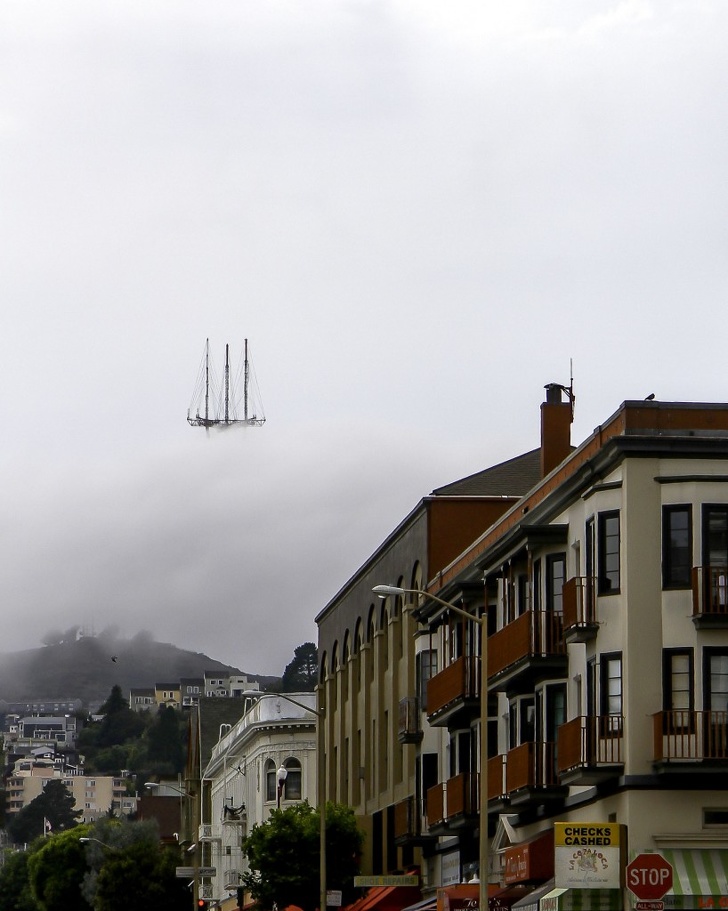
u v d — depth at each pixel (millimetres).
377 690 88875
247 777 122312
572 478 54719
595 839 48375
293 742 113938
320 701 108312
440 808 67688
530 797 55031
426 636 76500
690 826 48469
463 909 57906
